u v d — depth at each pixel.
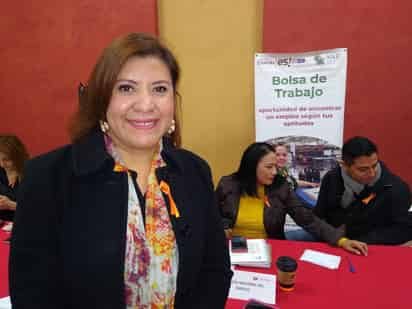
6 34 3.33
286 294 1.37
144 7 3.06
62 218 0.81
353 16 2.86
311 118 3.02
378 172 2.16
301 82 2.98
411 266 1.58
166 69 0.86
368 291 1.39
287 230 2.79
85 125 0.90
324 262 1.62
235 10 3.05
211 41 3.14
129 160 0.95
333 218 2.34
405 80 2.91
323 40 2.93
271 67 3.01
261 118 3.10
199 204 0.99
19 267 0.78
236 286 1.43
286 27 2.95
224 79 3.19
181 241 0.90
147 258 0.87
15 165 2.44
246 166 2.24
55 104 3.41
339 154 3.01
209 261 1.04
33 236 0.78
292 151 3.10
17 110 3.48
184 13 3.12
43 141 3.52
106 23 3.15
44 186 0.80
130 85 0.82
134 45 0.81
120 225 0.84
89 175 0.85
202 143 3.35
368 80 2.95
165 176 0.97
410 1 2.79
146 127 0.85
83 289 0.80
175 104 0.98
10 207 2.30
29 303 0.76
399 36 2.85
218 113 3.27
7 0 3.26
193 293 0.99
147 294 0.88
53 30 3.25
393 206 2.16
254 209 2.28
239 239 1.76
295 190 3.13
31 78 3.39
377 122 3.01
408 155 3.03
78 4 3.16
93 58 3.24
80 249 0.80
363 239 2.11
